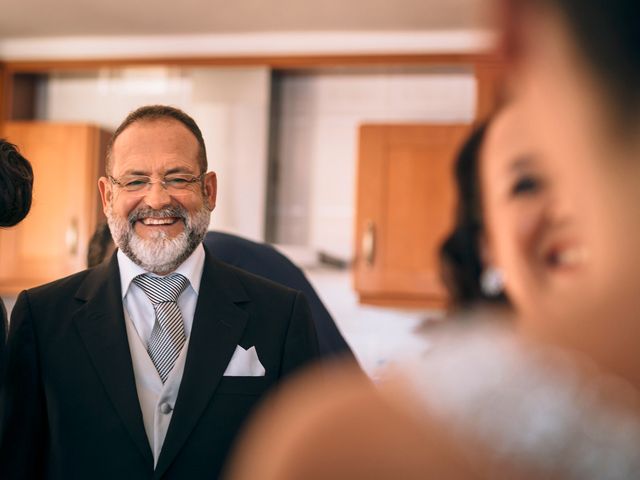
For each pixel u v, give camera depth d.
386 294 3.20
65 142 3.43
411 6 2.98
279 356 1.23
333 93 3.53
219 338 1.21
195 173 1.28
